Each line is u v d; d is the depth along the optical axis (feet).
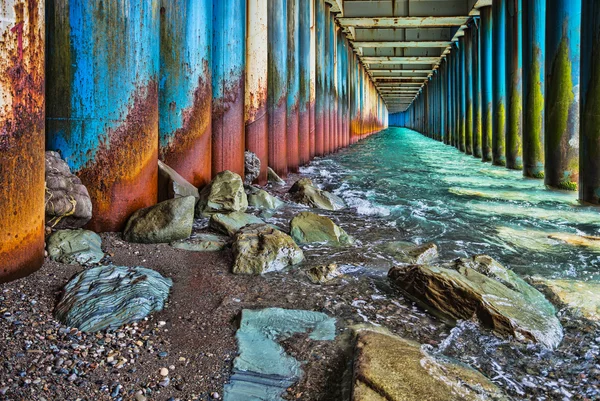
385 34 88.33
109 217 16.15
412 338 10.34
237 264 13.98
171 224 15.94
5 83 10.66
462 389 8.06
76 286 11.30
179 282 13.04
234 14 25.21
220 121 25.45
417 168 47.96
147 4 16.42
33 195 11.75
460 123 81.56
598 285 13.70
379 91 184.85
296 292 12.65
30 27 11.12
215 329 10.44
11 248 11.34
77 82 15.51
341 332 10.44
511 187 33.42
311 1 52.80
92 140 15.67
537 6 37.47
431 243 16.98
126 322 10.37
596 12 23.88
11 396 7.58
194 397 8.07
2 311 10.09
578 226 21.11
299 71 47.85
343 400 8.03
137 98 16.26
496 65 53.26
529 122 38.70
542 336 10.30
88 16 15.35
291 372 8.86
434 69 121.49
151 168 17.20
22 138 11.19
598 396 8.47
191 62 21.09
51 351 8.96
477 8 62.03
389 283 13.39
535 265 15.62
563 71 30.35
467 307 11.16
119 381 8.34
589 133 25.13
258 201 23.35
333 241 17.53
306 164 48.83
